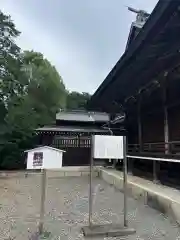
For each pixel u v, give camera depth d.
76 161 15.62
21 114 14.97
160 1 3.84
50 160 3.79
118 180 8.05
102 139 4.04
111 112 13.62
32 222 4.35
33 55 19.91
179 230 3.90
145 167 8.73
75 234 3.69
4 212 5.09
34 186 8.77
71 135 15.88
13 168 14.27
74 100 37.41
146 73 6.98
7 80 12.82
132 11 10.72
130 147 10.23
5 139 13.63
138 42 5.19
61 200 6.39
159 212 4.97
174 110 6.45
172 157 5.77
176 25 4.44
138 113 8.99
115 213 4.97
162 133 7.25
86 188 8.36
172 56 5.82
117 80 7.67
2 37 12.98
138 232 3.80
